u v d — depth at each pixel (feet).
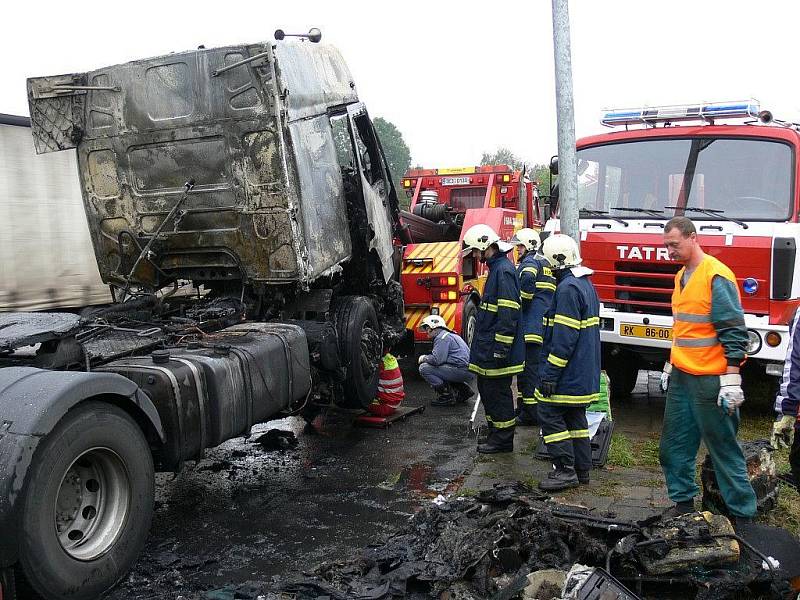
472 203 42.70
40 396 10.86
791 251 20.79
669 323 22.54
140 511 12.57
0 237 22.70
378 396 23.52
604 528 12.88
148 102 18.66
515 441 21.31
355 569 12.64
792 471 13.75
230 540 14.78
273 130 17.72
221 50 17.66
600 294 23.90
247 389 15.85
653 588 12.04
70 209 24.98
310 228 19.10
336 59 21.75
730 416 13.71
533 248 22.35
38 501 10.59
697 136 23.36
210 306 19.44
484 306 19.81
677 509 14.10
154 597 12.33
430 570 12.10
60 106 19.65
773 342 21.12
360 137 23.63
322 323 20.20
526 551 12.48
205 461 19.99
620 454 19.39
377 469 19.21
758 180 22.24
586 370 16.97
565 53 21.27
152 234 19.88
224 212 18.76
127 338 15.79
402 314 26.45
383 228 24.67
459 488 17.40
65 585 11.05
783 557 12.19
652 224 22.97
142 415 13.03
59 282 24.66
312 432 22.82
